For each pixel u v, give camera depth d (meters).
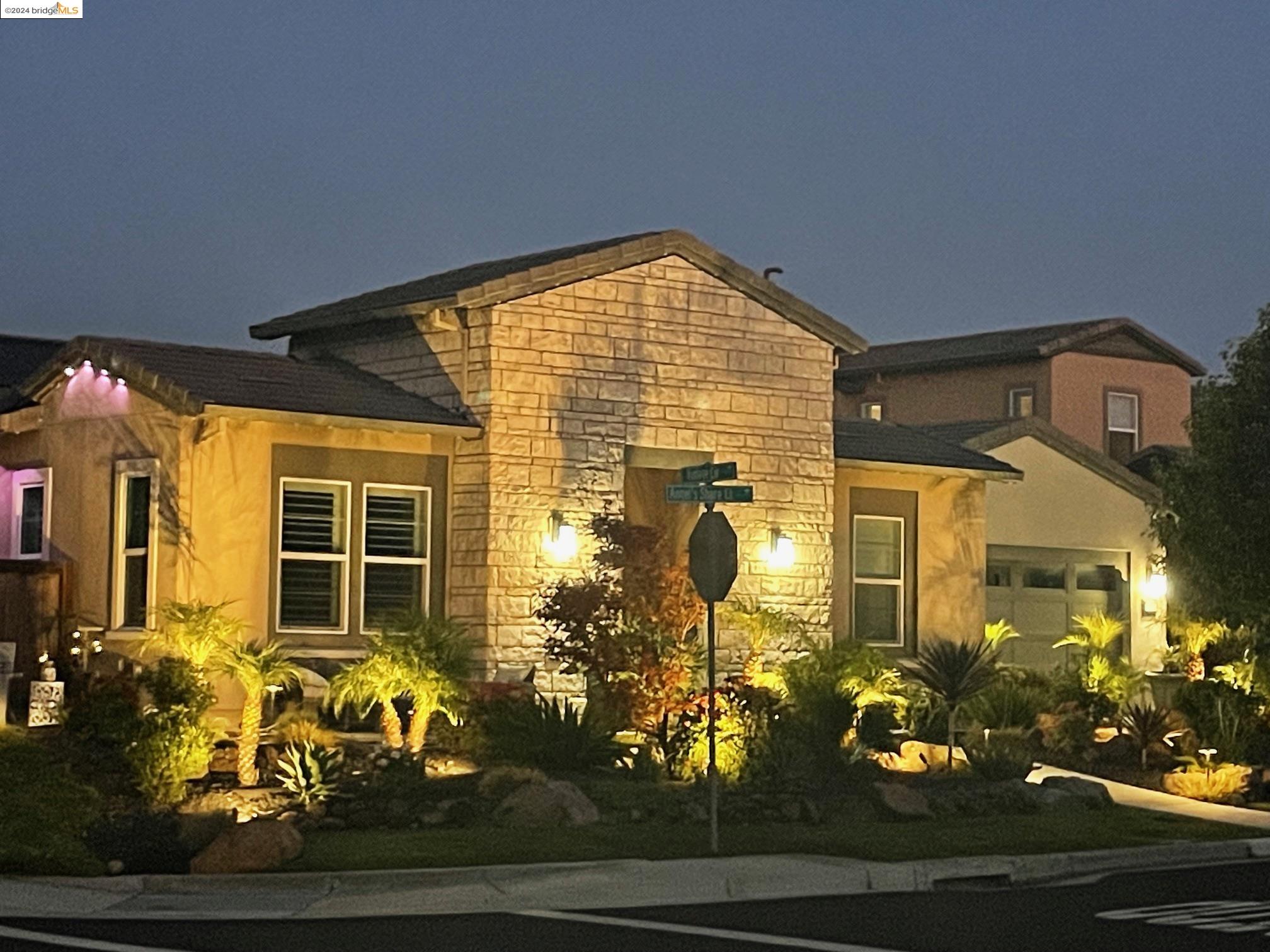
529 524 23.88
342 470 23.25
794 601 26.05
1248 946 12.75
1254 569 26.59
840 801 19.67
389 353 25.19
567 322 24.36
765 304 26.09
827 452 26.56
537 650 23.83
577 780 19.92
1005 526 30.86
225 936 12.86
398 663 20.22
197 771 18.30
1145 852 18.36
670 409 25.14
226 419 22.27
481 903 14.77
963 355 43.56
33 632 23.30
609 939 12.91
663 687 20.70
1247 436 26.89
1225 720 25.34
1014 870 17.05
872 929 13.52
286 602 22.83
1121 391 43.44
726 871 16.03
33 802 15.79
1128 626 32.19
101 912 13.95
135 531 23.06
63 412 24.20
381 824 17.72
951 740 22.70
